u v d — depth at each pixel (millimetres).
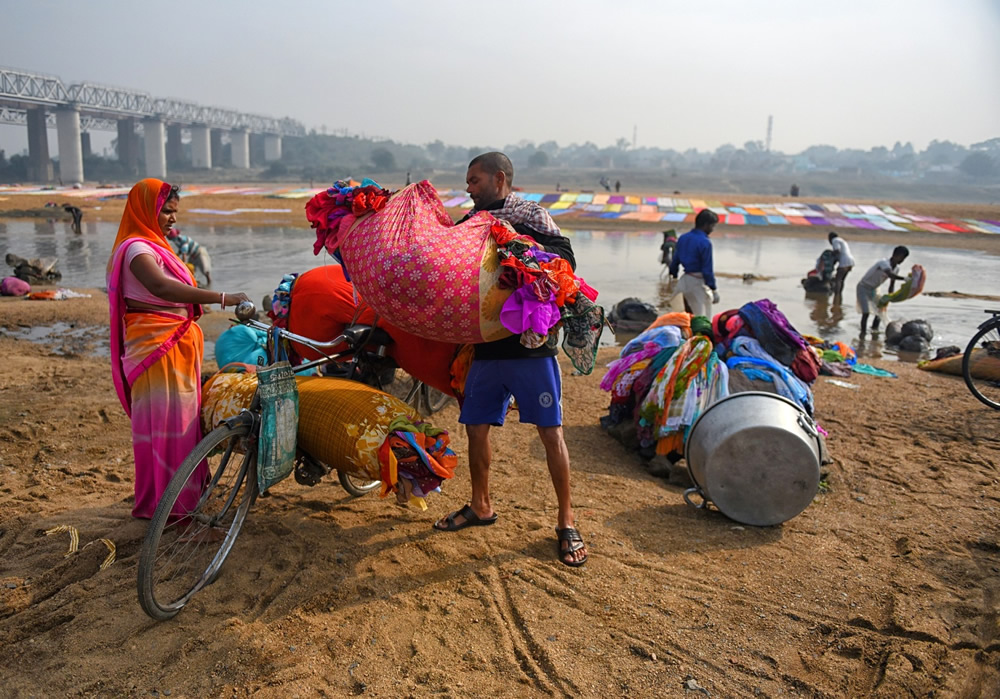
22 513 4383
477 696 2896
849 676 3086
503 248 3611
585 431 6590
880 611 3598
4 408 6621
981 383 8578
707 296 10008
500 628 3344
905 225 42906
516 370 3904
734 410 4609
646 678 3043
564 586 3719
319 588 3617
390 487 3697
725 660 3180
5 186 82438
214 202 48625
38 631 3248
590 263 24172
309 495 4758
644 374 6160
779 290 19000
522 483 5168
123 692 2875
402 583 3695
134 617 3340
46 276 17391
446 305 3529
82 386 7551
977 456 6059
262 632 3225
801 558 4156
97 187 79062
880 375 8945
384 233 3580
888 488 5348
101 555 3826
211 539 3871
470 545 4113
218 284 17266
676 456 5816
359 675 2988
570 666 3100
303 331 4477
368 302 3768
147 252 3656
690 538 4387
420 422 3869
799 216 45938
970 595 3766
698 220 9938
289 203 48875
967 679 3047
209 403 3910
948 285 20594
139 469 3982
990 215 47750
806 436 4527
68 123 126812
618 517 4645
